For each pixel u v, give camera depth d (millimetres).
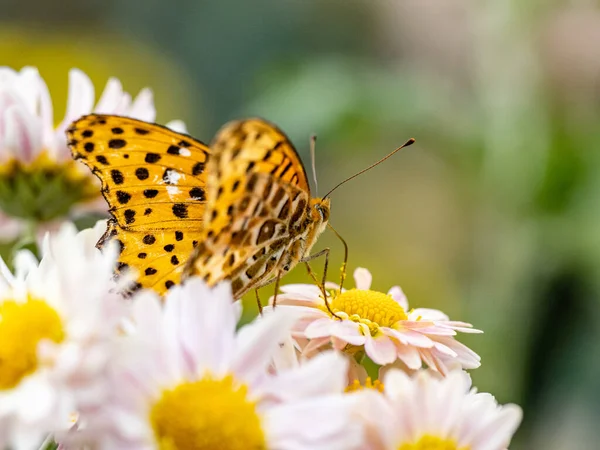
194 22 1129
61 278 309
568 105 577
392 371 318
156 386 308
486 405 320
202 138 1042
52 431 311
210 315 314
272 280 369
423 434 316
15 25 1069
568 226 562
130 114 419
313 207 375
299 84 604
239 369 313
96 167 356
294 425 309
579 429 599
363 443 313
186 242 355
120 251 353
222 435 307
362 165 1014
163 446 306
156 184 355
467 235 708
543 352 562
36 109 420
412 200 976
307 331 345
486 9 582
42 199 420
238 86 1120
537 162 570
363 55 977
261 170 348
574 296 562
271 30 1144
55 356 303
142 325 310
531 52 569
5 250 457
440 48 664
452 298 670
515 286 567
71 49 764
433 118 591
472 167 598
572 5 565
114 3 1131
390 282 643
